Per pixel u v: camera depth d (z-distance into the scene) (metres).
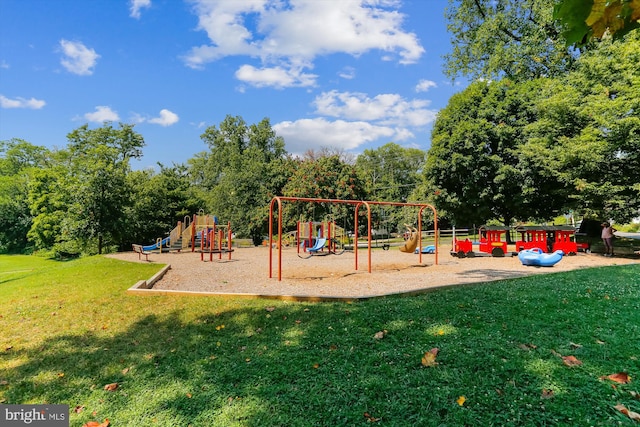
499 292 5.36
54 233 23.39
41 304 5.55
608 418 2.20
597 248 13.75
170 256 14.43
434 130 18.88
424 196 21.50
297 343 3.58
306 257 13.91
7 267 18.55
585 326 3.73
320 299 5.21
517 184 15.21
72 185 17.05
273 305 4.97
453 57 20.91
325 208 21.58
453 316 4.15
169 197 25.45
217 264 11.30
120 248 20.53
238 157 28.11
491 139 16.27
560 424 2.16
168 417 2.45
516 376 2.71
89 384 2.97
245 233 23.84
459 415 2.28
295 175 22.86
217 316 4.56
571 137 12.65
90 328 4.34
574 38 1.37
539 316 4.10
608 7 1.22
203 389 2.79
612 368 2.82
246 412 2.44
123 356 3.48
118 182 17.88
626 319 3.94
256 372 3.00
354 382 2.74
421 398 2.48
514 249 15.82
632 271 7.36
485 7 19.25
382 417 2.31
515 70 18.42
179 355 3.44
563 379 2.66
